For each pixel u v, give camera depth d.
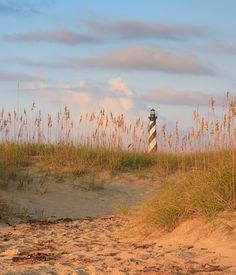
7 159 15.93
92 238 9.36
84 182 15.30
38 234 9.95
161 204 9.37
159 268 6.42
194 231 8.20
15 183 14.00
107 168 16.95
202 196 8.80
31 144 17.64
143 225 9.38
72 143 17.95
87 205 13.64
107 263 6.86
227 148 10.09
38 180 14.83
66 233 10.07
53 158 16.62
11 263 7.06
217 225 7.98
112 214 12.84
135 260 6.94
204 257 6.92
